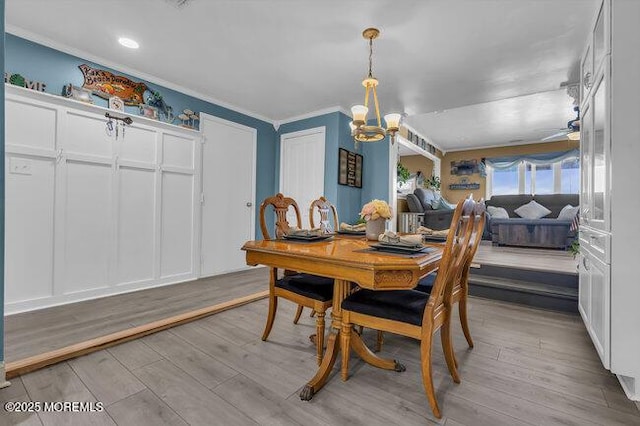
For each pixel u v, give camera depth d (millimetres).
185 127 3691
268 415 1373
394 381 1667
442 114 5332
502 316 2703
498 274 3451
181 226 3711
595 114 2002
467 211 1434
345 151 4395
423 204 6520
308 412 1396
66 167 2773
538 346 2113
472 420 1357
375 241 2055
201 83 3525
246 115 4465
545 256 4215
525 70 3055
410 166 8703
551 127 6121
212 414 1373
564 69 3016
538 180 7484
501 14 2217
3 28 1533
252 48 2754
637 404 1488
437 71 3104
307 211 4543
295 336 2223
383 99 3885
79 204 2867
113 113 3062
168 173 3570
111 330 2207
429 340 1388
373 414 1389
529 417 1386
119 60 3000
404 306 1500
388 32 2463
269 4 2170
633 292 1555
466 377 1715
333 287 1835
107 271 3068
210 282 3717
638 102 1547
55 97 2664
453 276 1594
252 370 1748
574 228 3385
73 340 2029
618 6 1585
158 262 3486
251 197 4570
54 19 2381
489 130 6387
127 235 3215
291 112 4516
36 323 2320
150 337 2166
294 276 2176
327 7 2189
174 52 2846
